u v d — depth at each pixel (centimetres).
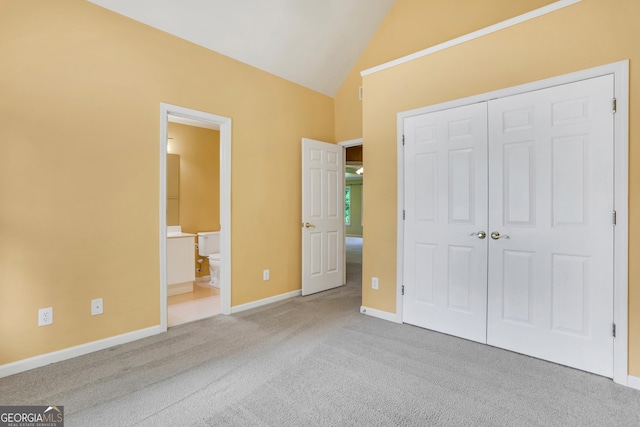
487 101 262
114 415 173
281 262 398
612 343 210
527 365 229
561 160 229
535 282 240
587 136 219
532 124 241
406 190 311
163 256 290
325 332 291
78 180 243
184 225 474
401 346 261
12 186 216
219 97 332
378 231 331
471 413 176
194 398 189
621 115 206
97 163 252
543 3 292
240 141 352
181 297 411
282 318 329
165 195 292
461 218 276
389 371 221
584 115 220
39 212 227
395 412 177
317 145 426
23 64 220
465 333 275
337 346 261
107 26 257
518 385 203
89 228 248
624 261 205
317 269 429
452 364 231
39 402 185
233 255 347
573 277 225
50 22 230
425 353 248
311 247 420
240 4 298
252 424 167
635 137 202
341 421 169
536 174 239
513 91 249
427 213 297
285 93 399
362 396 192
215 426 165
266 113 378
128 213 268
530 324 243
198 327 304
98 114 252
